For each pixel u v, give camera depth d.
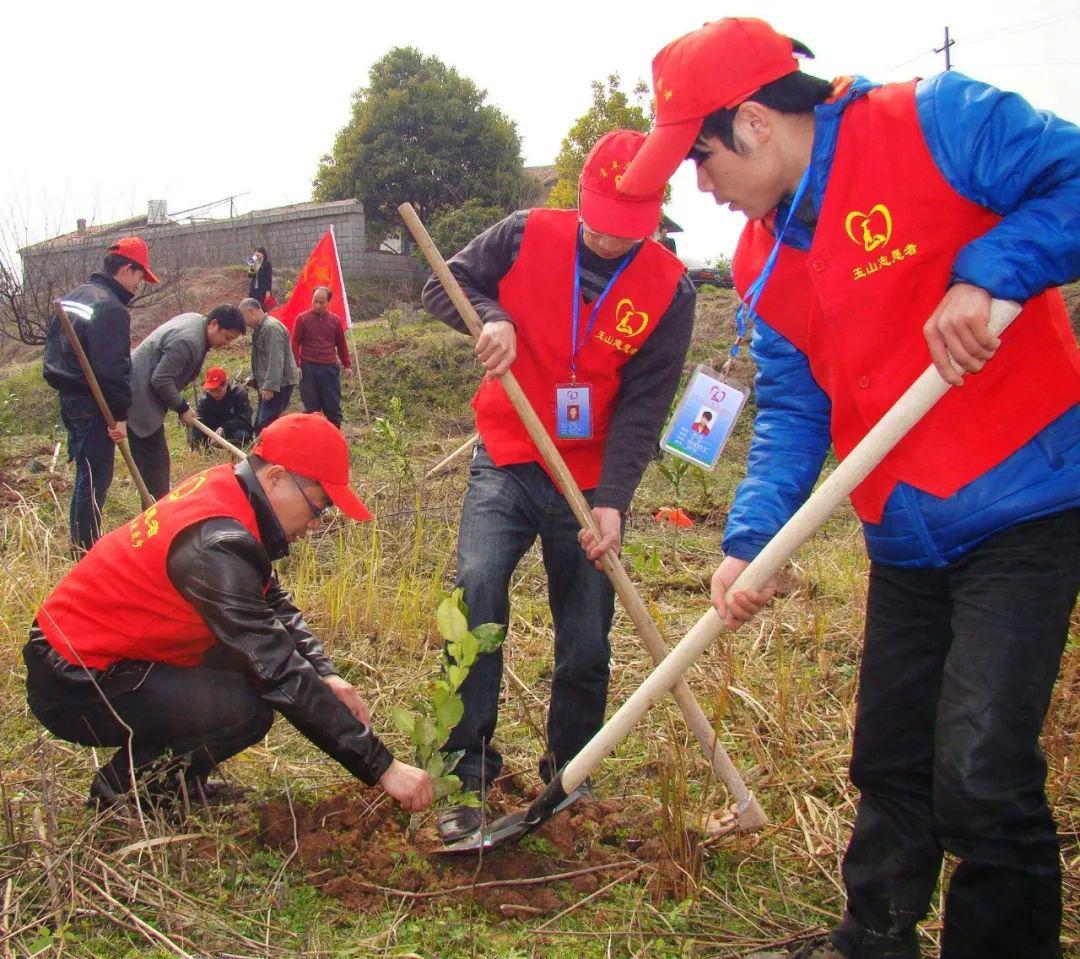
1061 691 3.45
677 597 5.27
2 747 3.35
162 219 27.55
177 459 9.96
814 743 3.36
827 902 2.61
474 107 35.97
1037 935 1.88
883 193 1.94
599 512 2.81
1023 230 1.78
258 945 2.35
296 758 3.36
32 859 2.55
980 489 1.91
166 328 6.65
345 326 12.27
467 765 2.89
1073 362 1.92
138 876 2.55
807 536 2.07
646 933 2.46
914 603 2.18
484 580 2.85
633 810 3.05
